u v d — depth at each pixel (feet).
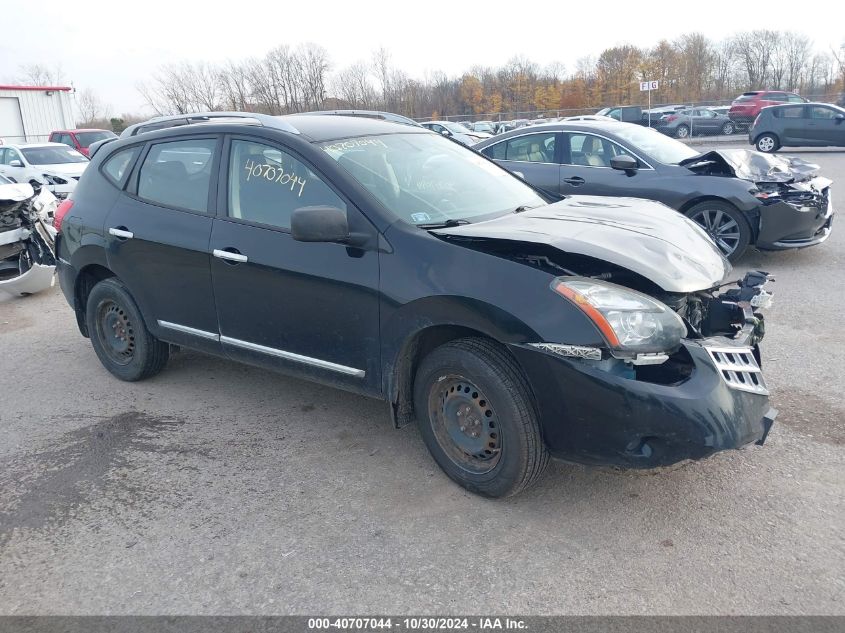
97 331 16.63
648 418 9.34
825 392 14.51
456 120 164.55
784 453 12.12
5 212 23.40
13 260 24.57
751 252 27.99
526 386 10.15
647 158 25.94
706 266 11.11
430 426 11.44
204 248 13.50
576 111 155.33
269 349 13.15
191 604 9.04
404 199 12.16
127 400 15.56
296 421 14.23
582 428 9.80
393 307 11.07
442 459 11.45
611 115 97.14
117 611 8.96
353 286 11.50
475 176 14.12
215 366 17.40
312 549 10.06
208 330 14.12
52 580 9.59
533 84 205.16
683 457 9.41
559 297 9.71
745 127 103.24
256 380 16.44
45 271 24.64
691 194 24.86
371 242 11.38
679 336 9.79
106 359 16.72
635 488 11.23
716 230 24.90
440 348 10.86
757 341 11.67
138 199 15.06
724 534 10.02
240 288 13.10
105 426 14.29
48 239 24.49
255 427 14.02
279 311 12.66
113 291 15.78
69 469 12.59
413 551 9.93
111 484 12.03
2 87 109.91
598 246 10.39
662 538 10.00
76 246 16.16
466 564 9.61
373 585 9.27
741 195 24.06
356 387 12.12
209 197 13.73
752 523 10.25
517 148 28.63
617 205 13.57
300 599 9.06
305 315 12.30
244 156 13.35
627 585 9.07
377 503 11.16
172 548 10.19
